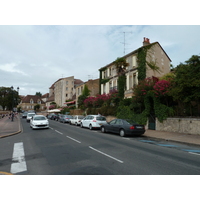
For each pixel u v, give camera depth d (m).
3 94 67.06
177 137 12.14
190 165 5.99
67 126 21.38
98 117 17.95
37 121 17.70
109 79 29.98
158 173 5.16
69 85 60.88
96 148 8.63
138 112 19.00
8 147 9.08
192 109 13.99
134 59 24.08
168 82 14.91
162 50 24.81
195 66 11.86
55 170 5.38
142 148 8.87
